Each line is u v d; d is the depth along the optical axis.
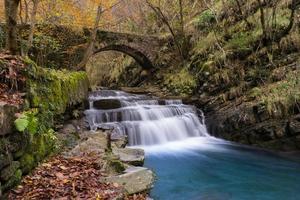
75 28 18.95
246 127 12.22
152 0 22.67
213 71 15.94
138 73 24.67
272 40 14.25
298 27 13.77
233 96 13.72
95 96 15.12
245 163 9.73
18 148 5.01
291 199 6.85
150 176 6.19
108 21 22.44
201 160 10.03
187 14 22.92
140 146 11.74
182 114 13.88
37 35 15.89
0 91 5.23
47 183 5.22
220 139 13.02
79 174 5.76
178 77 18.69
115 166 6.28
